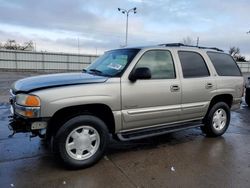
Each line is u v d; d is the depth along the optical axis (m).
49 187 3.22
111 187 3.27
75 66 38.75
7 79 19.22
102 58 4.97
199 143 5.08
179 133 5.75
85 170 3.73
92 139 3.83
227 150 4.71
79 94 3.58
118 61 4.36
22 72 31.88
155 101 4.29
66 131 3.59
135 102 4.07
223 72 5.46
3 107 7.88
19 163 3.89
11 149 4.44
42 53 35.97
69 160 3.64
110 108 3.87
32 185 3.26
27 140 4.89
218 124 5.50
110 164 3.96
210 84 5.09
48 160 4.02
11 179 3.40
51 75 4.37
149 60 4.32
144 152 4.51
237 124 6.74
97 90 3.72
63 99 3.47
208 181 3.48
